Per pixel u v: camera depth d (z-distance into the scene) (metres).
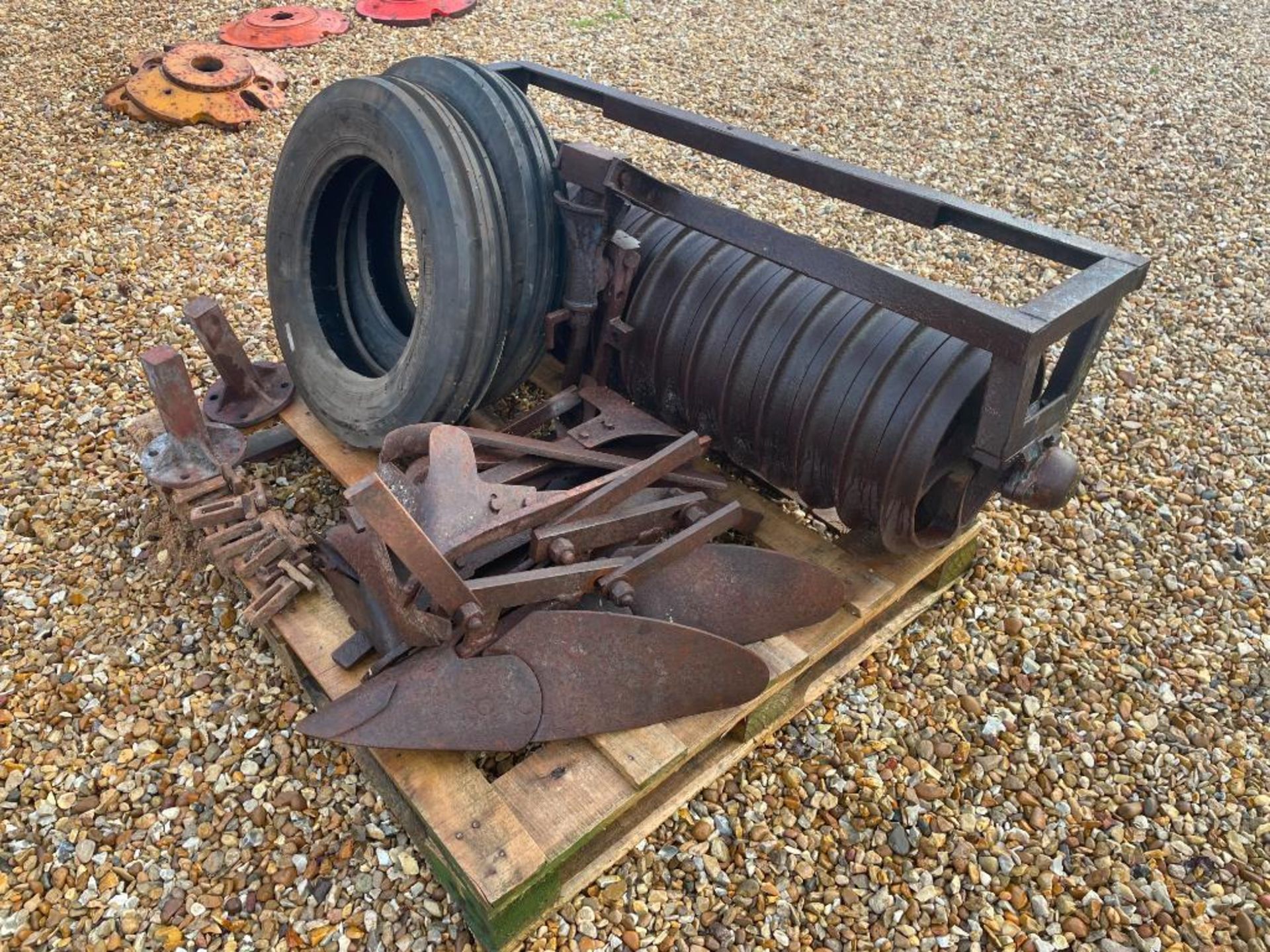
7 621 3.00
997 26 8.47
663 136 3.08
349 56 6.94
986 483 2.69
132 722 2.75
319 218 3.42
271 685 2.86
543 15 8.03
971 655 3.11
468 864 2.13
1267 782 2.80
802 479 2.90
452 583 2.21
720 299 2.94
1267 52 8.19
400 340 3.61
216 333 3.29
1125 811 2.70
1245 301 5.04
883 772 2.76
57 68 6.49
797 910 2.45
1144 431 4.14
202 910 2.36
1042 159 6.33
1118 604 3.34
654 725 2.46
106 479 3.51
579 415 3.31
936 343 2.62
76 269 4.61
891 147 6.36
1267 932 2.45
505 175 2.87
